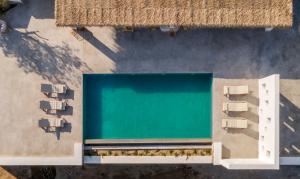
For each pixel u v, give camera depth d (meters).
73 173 22.84
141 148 20.80
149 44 20.92
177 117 21.38
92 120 21.41
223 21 18.92
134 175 22.83
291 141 20.98
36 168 22.78
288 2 18.72
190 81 21.31
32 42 20.92
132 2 18.78
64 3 18.81
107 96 21.34
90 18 18.86
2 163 20.73
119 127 21.39
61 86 20.67
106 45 20.89
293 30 20.91
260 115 20.59
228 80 20.89
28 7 20.81
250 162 19.59
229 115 20.92
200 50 20.92
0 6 20.14
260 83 20.56
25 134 20.98
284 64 20.95
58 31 20.89
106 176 22.81
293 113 20.98
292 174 22.67
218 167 22.77
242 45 20.91
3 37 20.92
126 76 21.30
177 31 20.83
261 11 18.81
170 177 22.84
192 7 18.83
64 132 20.92
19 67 20.94
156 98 21.33
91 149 20.88
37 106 20.97
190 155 20.75
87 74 21.05
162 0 18.77
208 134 21.38
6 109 20.97
